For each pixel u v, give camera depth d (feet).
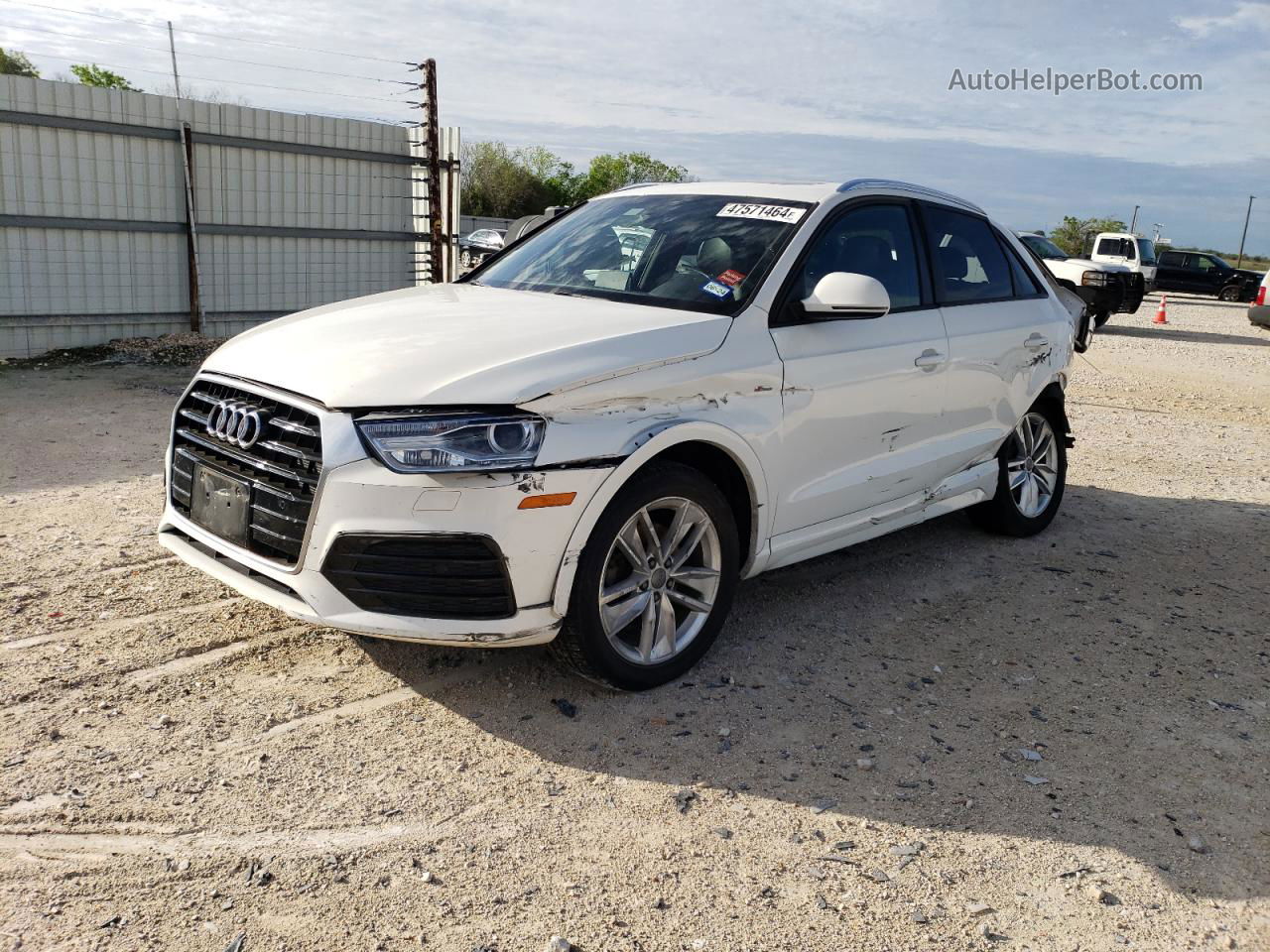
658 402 11.97
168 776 10.41
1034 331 18.60
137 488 20.31
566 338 11.93
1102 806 10.86
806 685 13.25
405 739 11.41
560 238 16.56
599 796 10.55
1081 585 17.62
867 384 14.71
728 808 10.47
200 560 12.25
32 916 8.38
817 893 9.23
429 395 10.73
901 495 16.20
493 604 11.08
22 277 38.01
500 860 9.47
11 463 21.80
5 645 13.00
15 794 9.94
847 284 13.32
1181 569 18.79
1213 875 9.78
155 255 41.16
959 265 17.51
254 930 8.38
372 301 14.70
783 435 13.51
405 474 10.59
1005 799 10.89
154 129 40.11
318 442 10.94
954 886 9.44
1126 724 12.72
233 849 9.37
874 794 10.85
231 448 11.89
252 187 43.24
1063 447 20.31
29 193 37.78
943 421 16.62
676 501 12.31
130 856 9.20
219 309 43.27
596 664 11.99
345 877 9.11
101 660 12.75
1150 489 24.76
